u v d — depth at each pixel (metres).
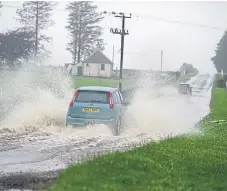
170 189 23.75
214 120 65.06
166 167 28.14
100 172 25.25
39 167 28.45
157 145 35.06
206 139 42.47
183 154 32.59
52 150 34.41
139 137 43.06
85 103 46.38
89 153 32.66
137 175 25.59
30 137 40.47
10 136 40.72
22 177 25.39
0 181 24.45
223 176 27.59
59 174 25.27
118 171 25.91
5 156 31.95
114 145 37.41
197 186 25.00
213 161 31.20
